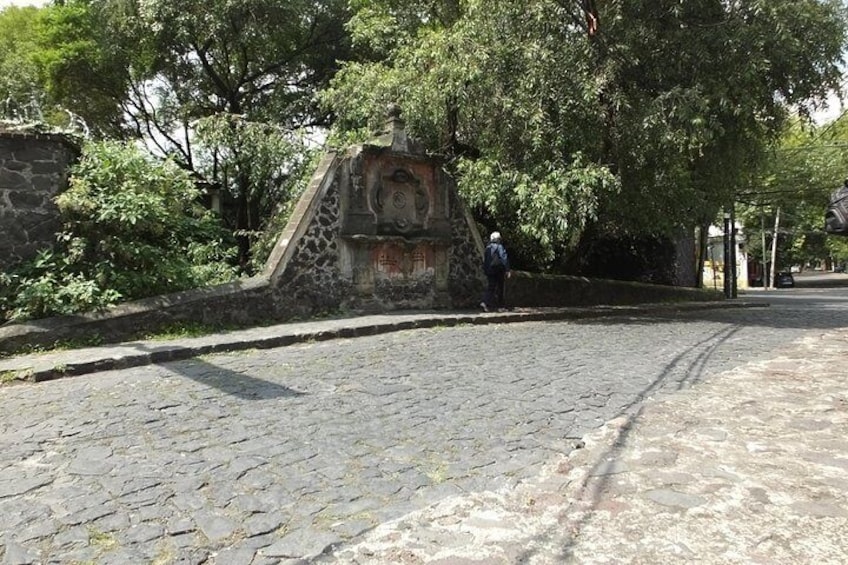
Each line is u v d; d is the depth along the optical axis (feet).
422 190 43.52
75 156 33.50
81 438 15.94
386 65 62.18
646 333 36.37
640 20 40.91
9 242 30.30
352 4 66.28
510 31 41.68
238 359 26.81
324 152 45.34
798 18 39.58
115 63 71.41
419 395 20.45
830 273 242.37
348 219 39.75
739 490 12.80
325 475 13.53
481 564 9.97
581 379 23.02
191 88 75.97
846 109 43.09
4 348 26.32
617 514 11.74
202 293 32.86
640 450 15.17
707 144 42.96
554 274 53.36
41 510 11.73
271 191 57.41
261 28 66.23
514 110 40.81
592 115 41.14
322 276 38.47
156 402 19.49
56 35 69.05
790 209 131.85
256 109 76.33
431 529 11.15
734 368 25.17
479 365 25.59
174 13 63.46
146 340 29.45
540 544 10.62
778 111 45.24
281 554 10.25
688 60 40.29
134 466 13.99
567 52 41.04
